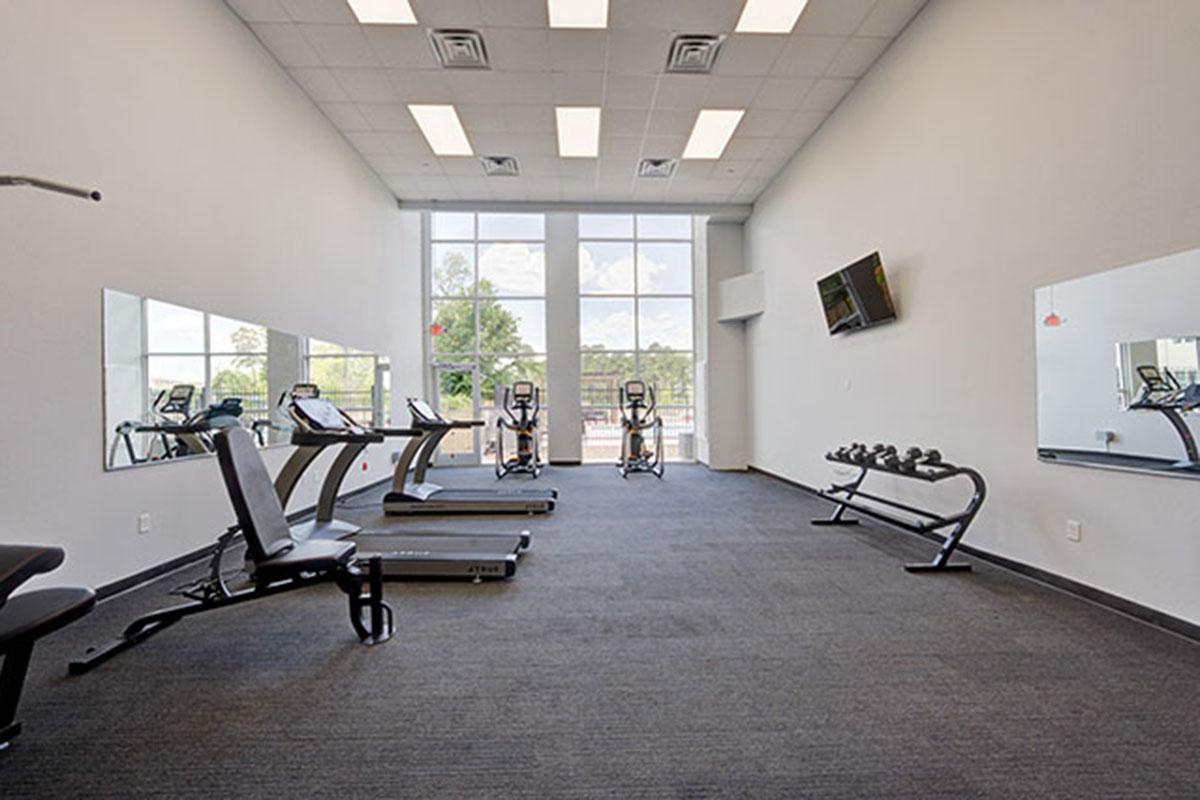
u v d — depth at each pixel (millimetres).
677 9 4207
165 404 3535
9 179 1878
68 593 1909
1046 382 3180
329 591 3240
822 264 6004
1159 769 1653
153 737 1845
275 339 4836
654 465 8500
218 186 4070
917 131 4312
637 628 2705
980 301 3682
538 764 1708
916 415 4395
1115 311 2770
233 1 4117
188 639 2592
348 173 6328
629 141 6309
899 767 1679
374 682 2199
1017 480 3414
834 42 4613
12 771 1676
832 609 2922
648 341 10086
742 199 8141
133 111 3289
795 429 6930
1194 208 2418
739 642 2541
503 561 3412
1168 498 2555
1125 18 2691
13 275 2596
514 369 9898
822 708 1997
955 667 2277
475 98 5410
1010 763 1691
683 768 1687
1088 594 2969
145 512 3367
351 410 6453
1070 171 3002
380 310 7395
